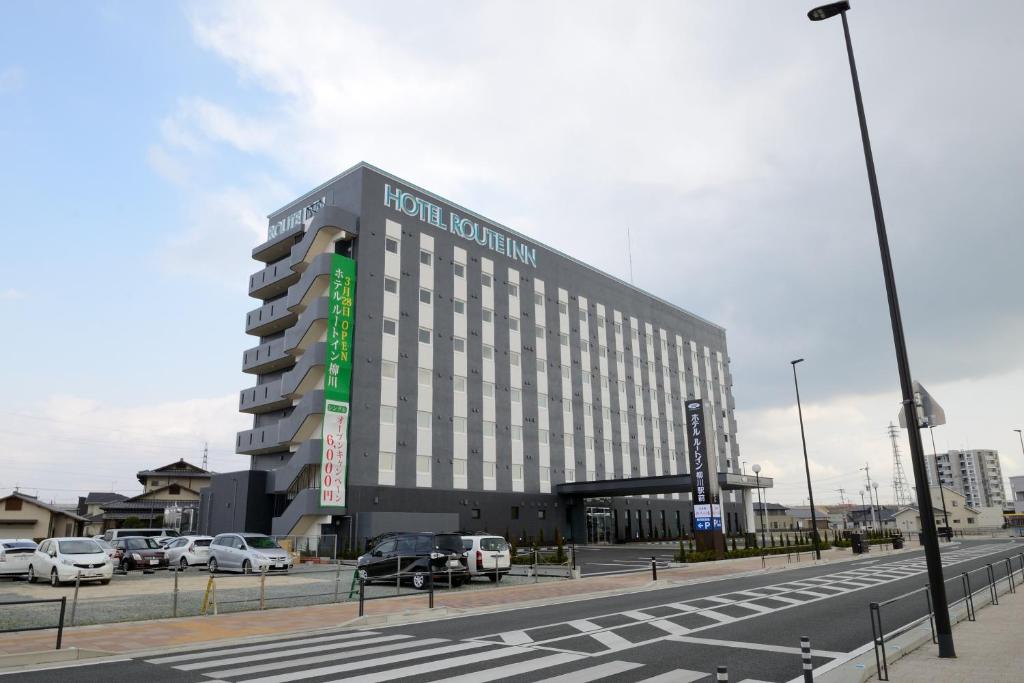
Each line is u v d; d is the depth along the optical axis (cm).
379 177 4491
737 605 1812
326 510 3766
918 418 1151
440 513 4234
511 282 5409
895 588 2222
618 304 6675
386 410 4200
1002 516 11462
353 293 4172
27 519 5878
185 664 1074
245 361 4841
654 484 4856
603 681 921
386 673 984
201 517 4553
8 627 1447
